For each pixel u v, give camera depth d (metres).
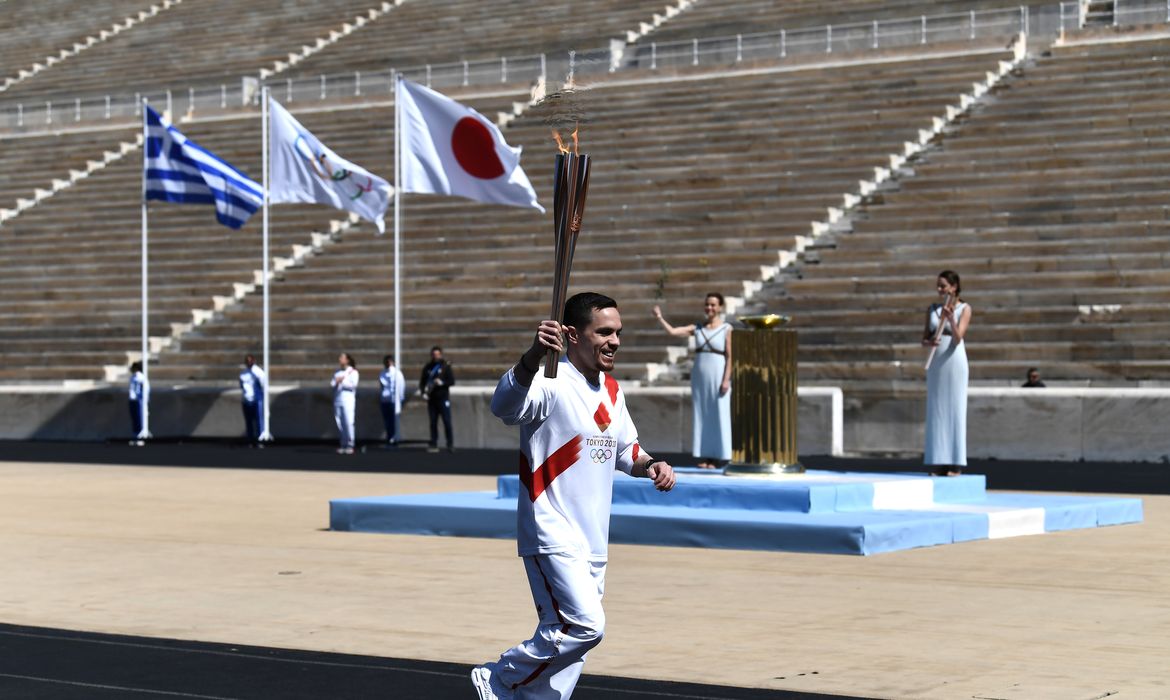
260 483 24.31
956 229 36.91
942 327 18.81
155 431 37.75
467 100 52.22
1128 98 40.72
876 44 49.62
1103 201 36.03
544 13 60.88
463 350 36.69
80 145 56.16
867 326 33.88
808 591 12.37
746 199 40.72
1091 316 32.16
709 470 18.34
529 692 7.08
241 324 40.62
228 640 10.45
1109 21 48.09
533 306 37.72
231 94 58.34
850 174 40.62
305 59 61.88
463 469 27.17
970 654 9.74
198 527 17.67
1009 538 16.02
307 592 12.59
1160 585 12.59
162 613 11.59
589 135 46.50
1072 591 12.30
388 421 33.66
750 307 35.75
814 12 55.00
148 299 43.03
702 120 46.16
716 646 10.08
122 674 9.29
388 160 48.41
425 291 40.00
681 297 36.94
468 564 14.26
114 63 66.19
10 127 59.91
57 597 12.41
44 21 73.81
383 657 9.82
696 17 57.38
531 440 7.06
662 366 34.19
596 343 7.12
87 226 48.59
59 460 30.41
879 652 9.83
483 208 44.41
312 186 33.41
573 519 7.04
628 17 58.06
